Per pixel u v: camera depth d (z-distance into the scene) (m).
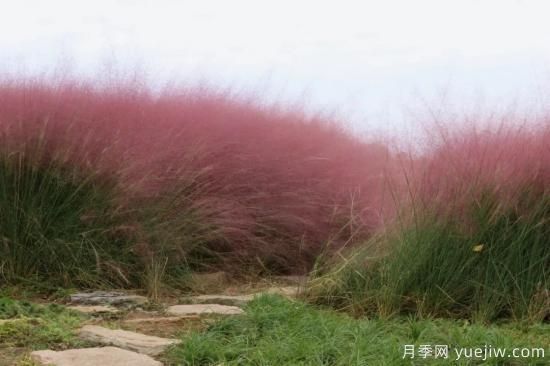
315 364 4.64
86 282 7.34
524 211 6.41
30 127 7.52
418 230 6.48
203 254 8.51
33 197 7.43
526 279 6.31
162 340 5.31
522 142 6.68
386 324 5.71
